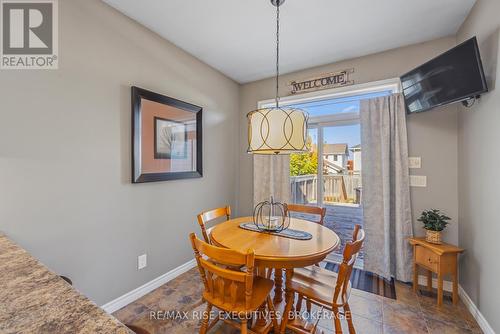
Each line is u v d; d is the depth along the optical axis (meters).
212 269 1.28
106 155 1.87
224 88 3.25
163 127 2.32
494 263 1.57
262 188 3.32
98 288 1.83
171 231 2.47
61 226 1.61
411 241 2.24
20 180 1.43
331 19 2.03
